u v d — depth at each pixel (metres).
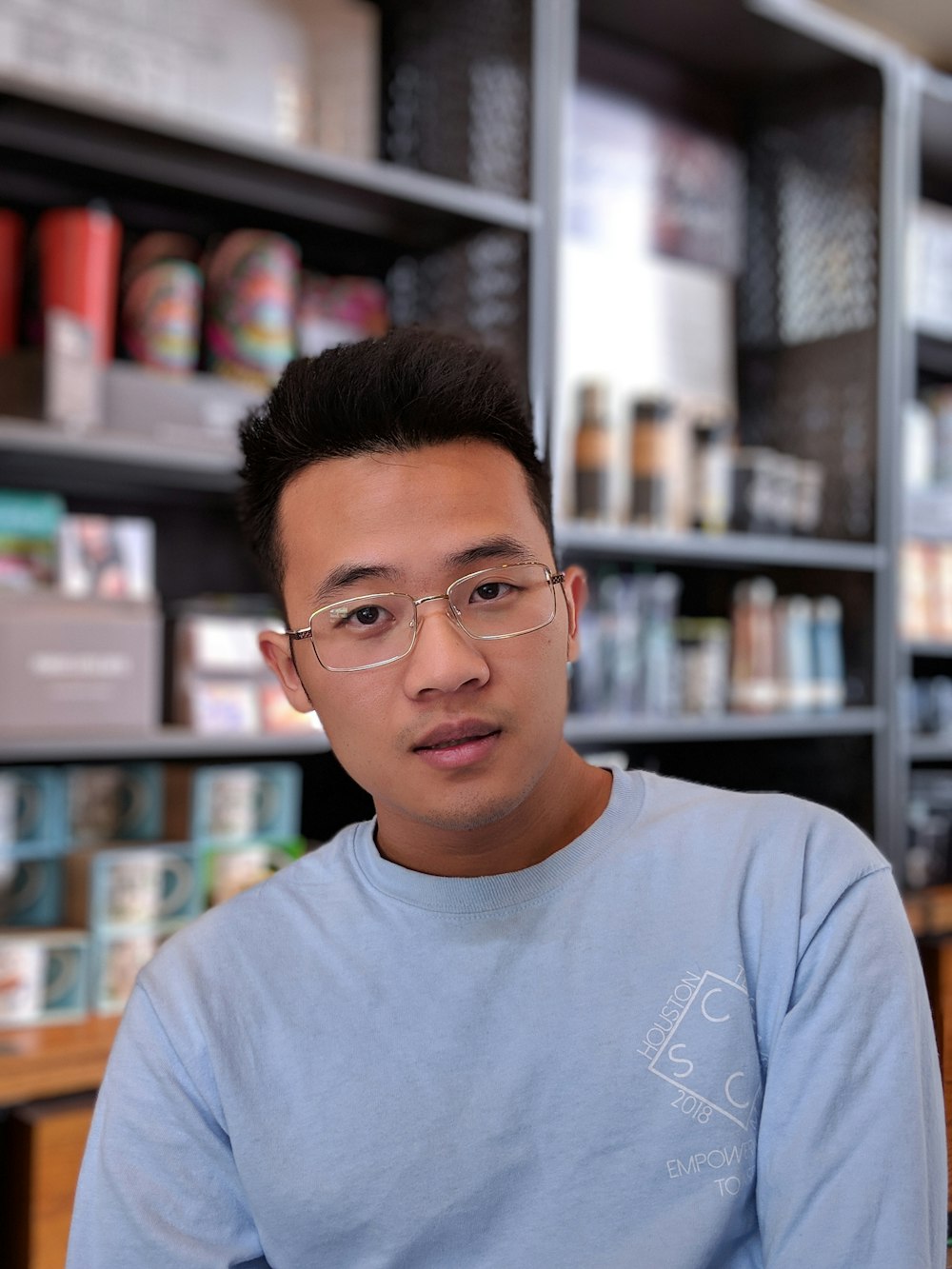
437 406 0.71
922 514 2.93
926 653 3.40
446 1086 0.73
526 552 0.72
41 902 1.96
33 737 1.82
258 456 0.79
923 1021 0.70
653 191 2.90
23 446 1.79
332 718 0.74
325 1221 0.73
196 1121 0.77
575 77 2.75
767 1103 0.71
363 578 0.71
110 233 1.99
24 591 1.83
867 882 0.73
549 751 0.72
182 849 1.98
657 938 0.75
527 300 2.25
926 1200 0.66
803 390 2.96
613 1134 0.71
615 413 2.83
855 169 2.86
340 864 0.81
